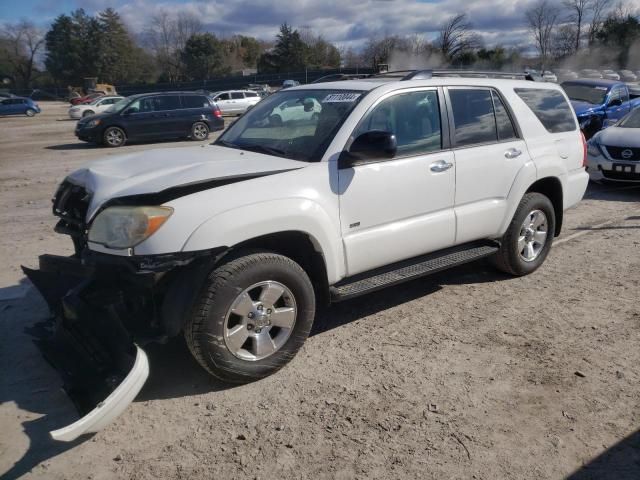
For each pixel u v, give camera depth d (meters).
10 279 5.52
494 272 5.70
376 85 4.31
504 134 5.04
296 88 4.86
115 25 85.56
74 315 3.53
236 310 3.45
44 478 2.85
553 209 5.57
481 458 2.97
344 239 3.94
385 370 3.83
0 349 4.14
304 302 3.73
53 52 86.69
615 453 3.01
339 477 2.85
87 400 3.16
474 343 4.21
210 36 84.00
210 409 3.40
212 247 3.27
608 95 14.00
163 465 2.94
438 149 4.50
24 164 14.23
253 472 2.89
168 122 18.83
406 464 2.94
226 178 3.48
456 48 66.06
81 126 18.28
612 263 5.96
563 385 3.63
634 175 9.13
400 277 4.26
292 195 3.61
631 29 72.69
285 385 3.65
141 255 3.20
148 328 3.46
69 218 3.75
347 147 3.93
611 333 4.35
